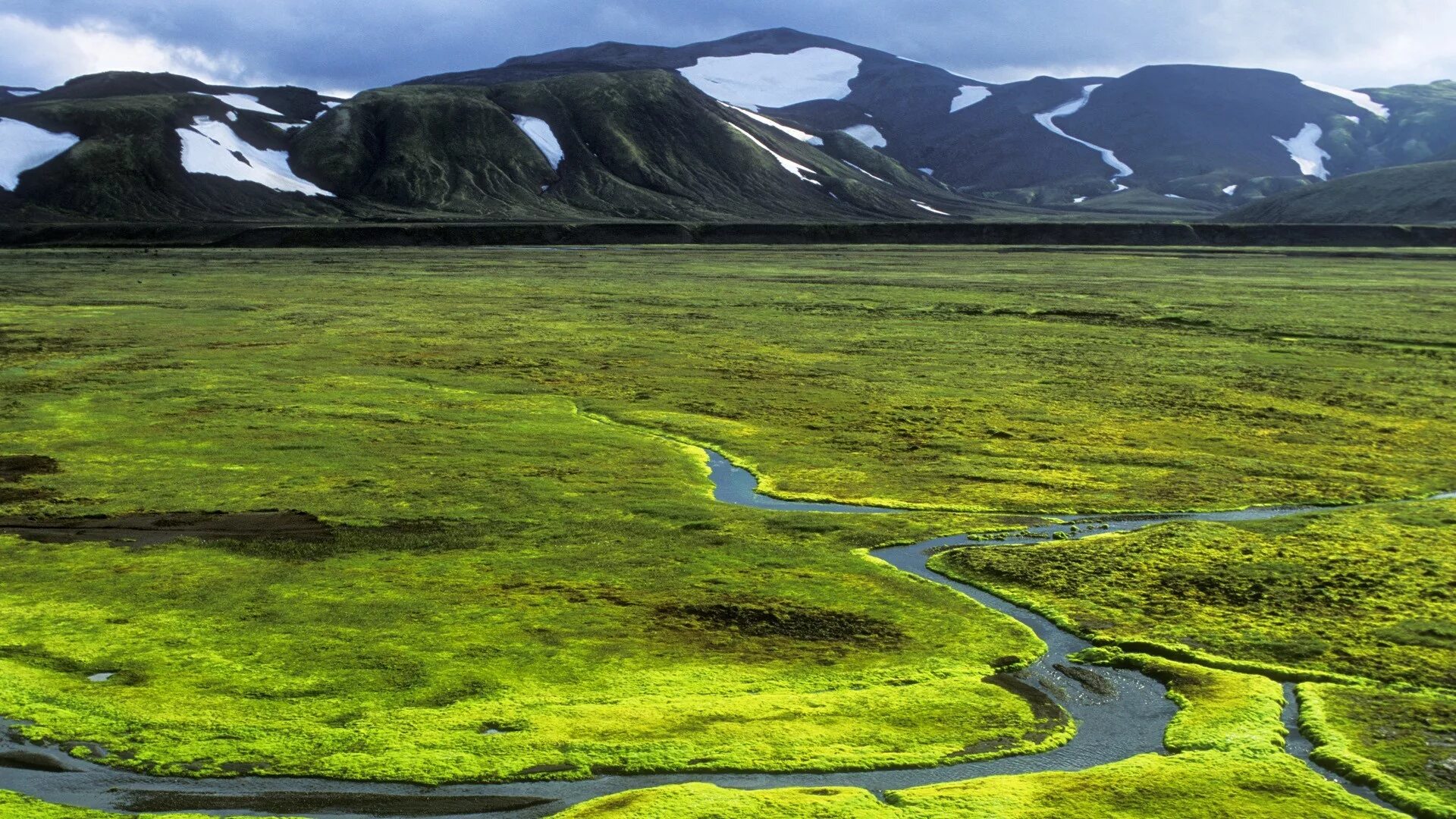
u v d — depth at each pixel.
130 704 25.58
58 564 35.53
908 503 44.50
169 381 69.75
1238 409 63.59
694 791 21.80
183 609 31.69
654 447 54.09
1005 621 31.47
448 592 33.25
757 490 46.72
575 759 23.34
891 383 72.00
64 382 68.94
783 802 21.38
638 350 85.81
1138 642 30.06
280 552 36.91
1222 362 81.06
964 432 57.75
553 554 36.97
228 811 21.33
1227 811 21.20
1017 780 22.53
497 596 32.91
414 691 26.52
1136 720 25.67
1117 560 36.72
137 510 41.94
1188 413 62.47
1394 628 30.62
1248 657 29.02
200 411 60.38
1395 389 69.69
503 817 21.14
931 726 25.06
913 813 21.06
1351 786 22.42
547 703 25.95
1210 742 23.97
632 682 27.12
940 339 93.12
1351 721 25.03
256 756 23.34
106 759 23.20
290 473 47.41
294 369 75.31
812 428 58.84
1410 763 23.02
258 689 26.50
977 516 42.75
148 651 28.70
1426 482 47.88
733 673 27.83
